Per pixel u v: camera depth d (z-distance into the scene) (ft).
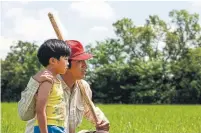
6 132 74.59
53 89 33.76
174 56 486.38
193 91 450.71
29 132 34.86
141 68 465.47
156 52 496.64
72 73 37.40
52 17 38.96
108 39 502.79
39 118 32.94
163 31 490.49
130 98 464.24
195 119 113.80
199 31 481.05
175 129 85.97
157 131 82.38
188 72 457.27
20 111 34.17
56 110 33.81
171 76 463.01
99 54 493.77
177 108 263.90
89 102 38.83
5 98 495.00
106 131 39.09
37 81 33.30
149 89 462.19
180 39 484.74
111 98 464.65
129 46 502.38
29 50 528.63
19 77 499.10
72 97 38.04
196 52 456.45
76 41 38.01
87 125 87.04
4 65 503.61
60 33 38.86
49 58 33.73
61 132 33.99
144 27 495.82
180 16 483.10
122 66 467.93
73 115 37.93
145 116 143.74
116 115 151.53
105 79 463.83
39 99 32.94
